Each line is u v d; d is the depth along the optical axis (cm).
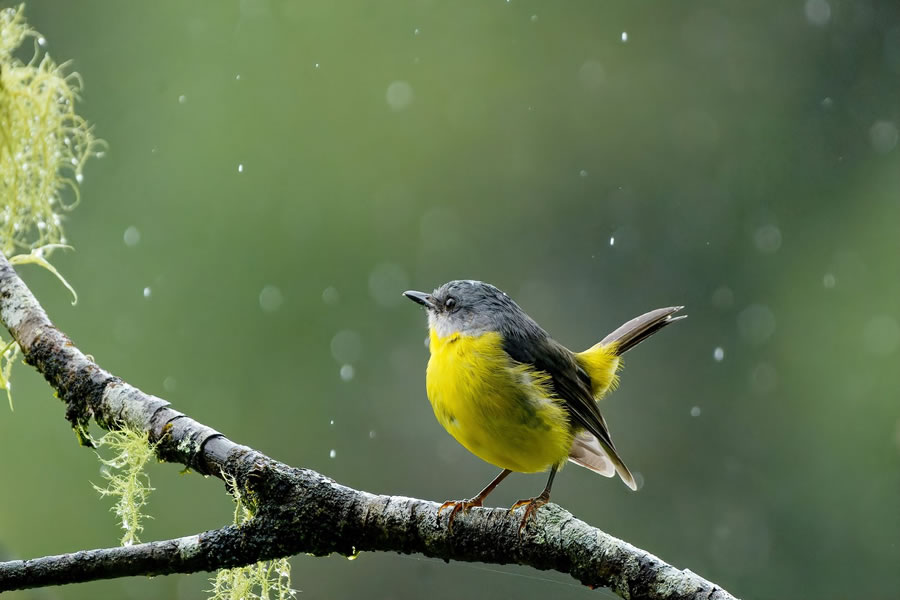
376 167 1449
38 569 434
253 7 1445
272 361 1259
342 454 1224
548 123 1548
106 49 1361
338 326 1309
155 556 455
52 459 1093
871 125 1513
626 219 1506
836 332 1370
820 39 1569
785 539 1238
